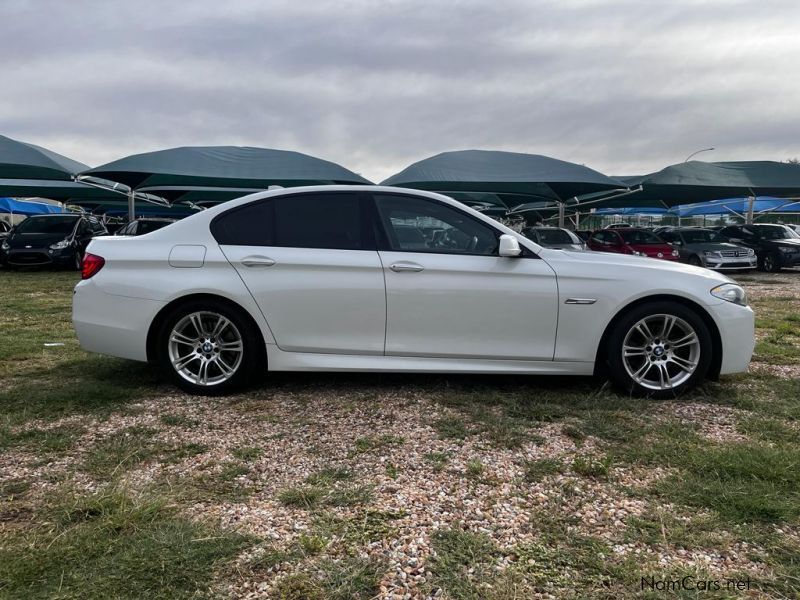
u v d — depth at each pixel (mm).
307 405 4043
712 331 4211
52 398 4059
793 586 2086
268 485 2855
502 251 4008
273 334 4176
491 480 2922
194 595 2014
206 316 4238
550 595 2045
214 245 4238
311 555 2270
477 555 2281
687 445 3314
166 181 18422
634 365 4254
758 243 19094
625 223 48906
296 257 4156
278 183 17984
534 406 3982
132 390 4340
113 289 4227
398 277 4109
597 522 2529
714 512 2586
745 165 20750
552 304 4094
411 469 3045
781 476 2881
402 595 2045
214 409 3953
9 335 6512
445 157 17828
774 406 4023
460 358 4172
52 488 2773
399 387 4449
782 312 8812
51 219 16812
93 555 2217
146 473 2957
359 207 4289
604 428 3586
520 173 16875
